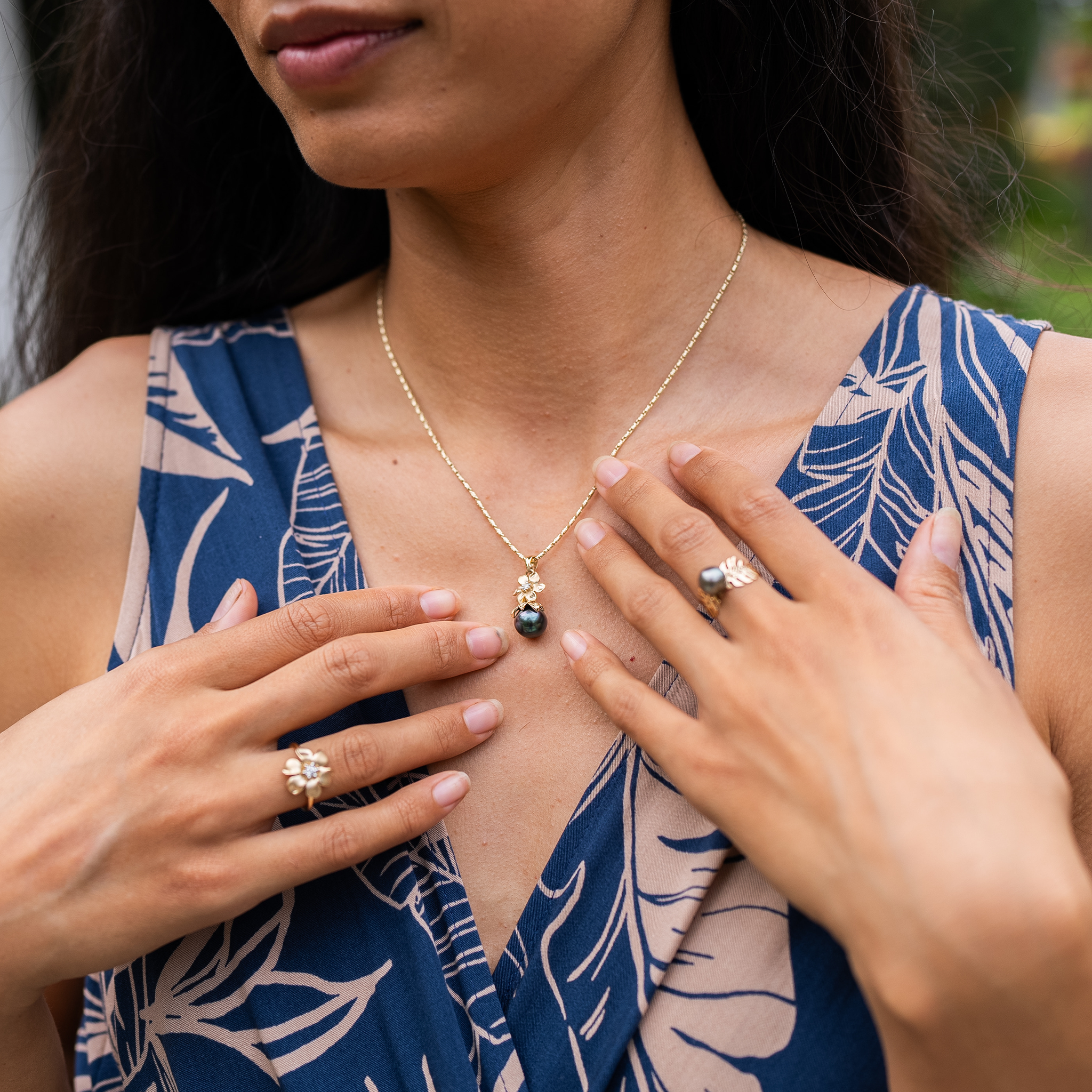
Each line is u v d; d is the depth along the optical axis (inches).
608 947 19.8
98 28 25.9
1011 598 20.1
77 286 27.6
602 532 20.6
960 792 17.9
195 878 19.6
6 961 19.8
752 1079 19.3
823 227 24.7
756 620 19.2
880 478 20.7
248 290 26.9
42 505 22.4
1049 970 17.5
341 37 18.7
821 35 23.3
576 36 19.1
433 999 19.9
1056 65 87.1
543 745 20.7
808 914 18.5
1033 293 27.0
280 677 20.0
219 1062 20.4
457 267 21.9
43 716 20.4
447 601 21.0
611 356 22.0
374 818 19.8
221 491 22.2
